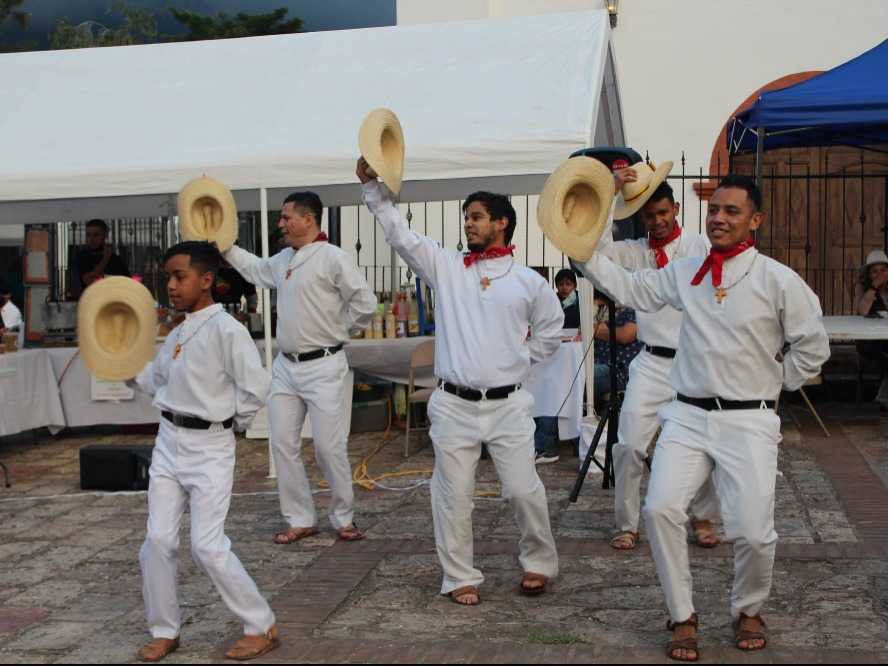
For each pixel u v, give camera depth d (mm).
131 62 9875
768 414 4195
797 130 9258
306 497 6199
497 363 4855
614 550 5754
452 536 4953
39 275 10172
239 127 8664
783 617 4660
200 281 4371
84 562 5883
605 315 8828
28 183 8375
